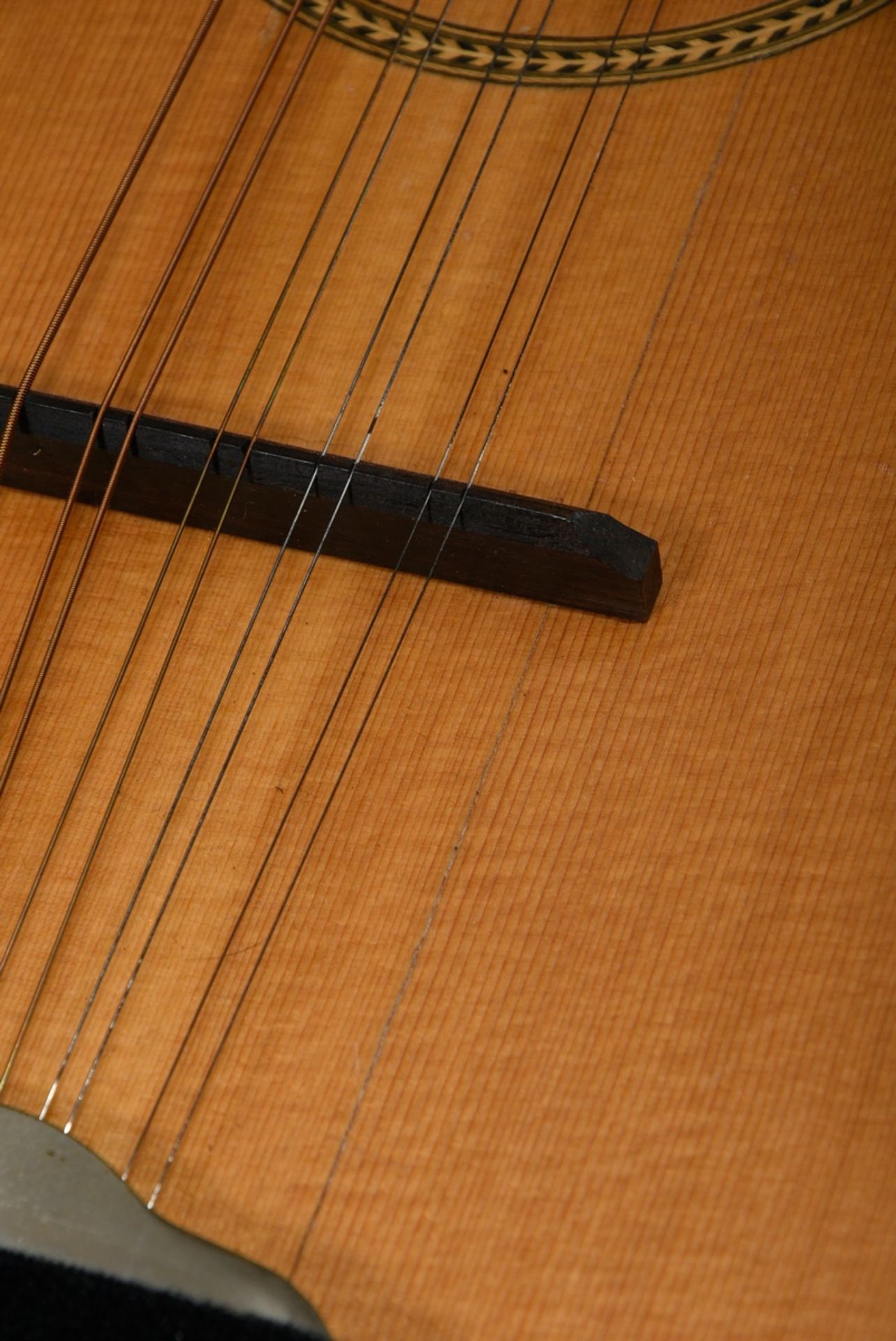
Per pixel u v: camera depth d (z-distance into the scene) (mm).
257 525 351
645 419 355
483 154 374
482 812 336
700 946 329
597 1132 323
